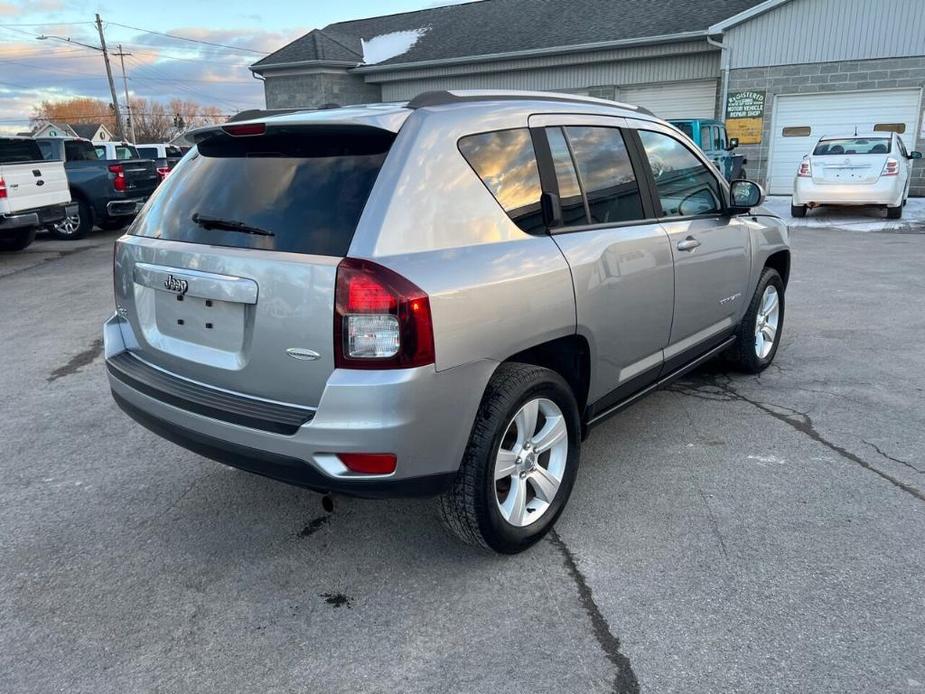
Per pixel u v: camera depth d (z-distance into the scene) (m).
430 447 2.55
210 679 2.37
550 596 2.76
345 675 2.37
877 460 3.83
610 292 3.27
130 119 57.41
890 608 2.62
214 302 2.75
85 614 2.71
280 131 2.82
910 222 13.61
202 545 3.18
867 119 17.22
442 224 2.63
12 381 5.51
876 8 16.47
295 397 2.57
